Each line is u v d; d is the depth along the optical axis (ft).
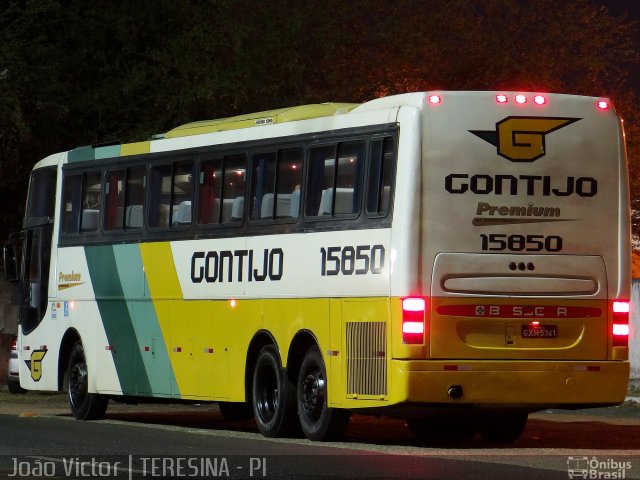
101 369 169.37
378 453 120.88
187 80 255.29
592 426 161.79
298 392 135.85
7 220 276.82
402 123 124.47
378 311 124.67
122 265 165.78
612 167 127.95
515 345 124.16
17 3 255.91
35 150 268.00
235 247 145.69
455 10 308.19
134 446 128.47
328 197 132.57
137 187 164.25
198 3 269.64
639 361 220.02
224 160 148.87
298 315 135.33
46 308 182.19
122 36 263.29
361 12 289.94
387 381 123.03
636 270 314.76
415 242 122.31
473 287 123.34
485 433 141.28
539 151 125.59
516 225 124.77
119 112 262.06
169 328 156.56
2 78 246.06
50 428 153.28
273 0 270.87
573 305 125.90
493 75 307.58
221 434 144.77
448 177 123.65
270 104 264.11
